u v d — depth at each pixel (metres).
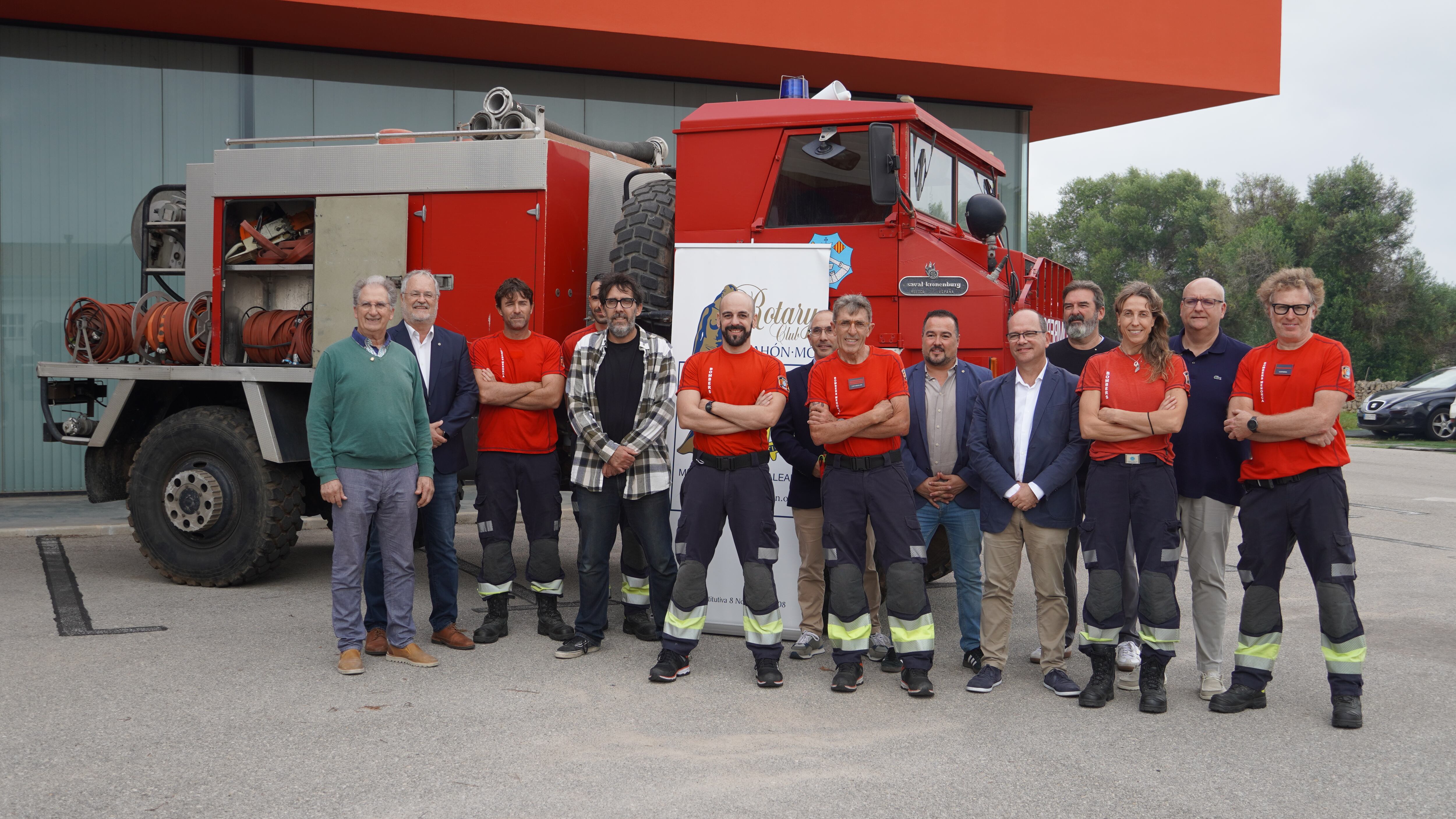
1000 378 4.74
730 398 4.75
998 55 11.73
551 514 5.50
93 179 11.16
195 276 6.98
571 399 5.20
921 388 5.05
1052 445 4.63
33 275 11.07
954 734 4.07
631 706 4.38
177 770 3.56
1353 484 13.70
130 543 8.30
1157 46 12.20
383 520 4.94
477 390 5.39
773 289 5.55
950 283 5.52
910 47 11.48
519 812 3.24
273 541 6.46
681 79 12.39
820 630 5.39
